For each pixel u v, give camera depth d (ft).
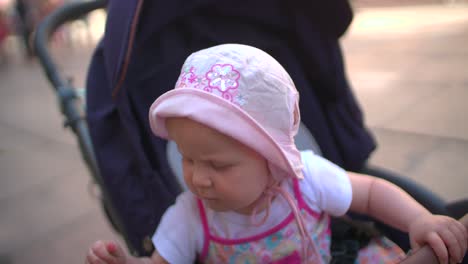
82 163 10.72
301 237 3.17
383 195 3.23
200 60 2.73
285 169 2.72
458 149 8.93
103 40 3.92
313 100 4.52
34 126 13.66
